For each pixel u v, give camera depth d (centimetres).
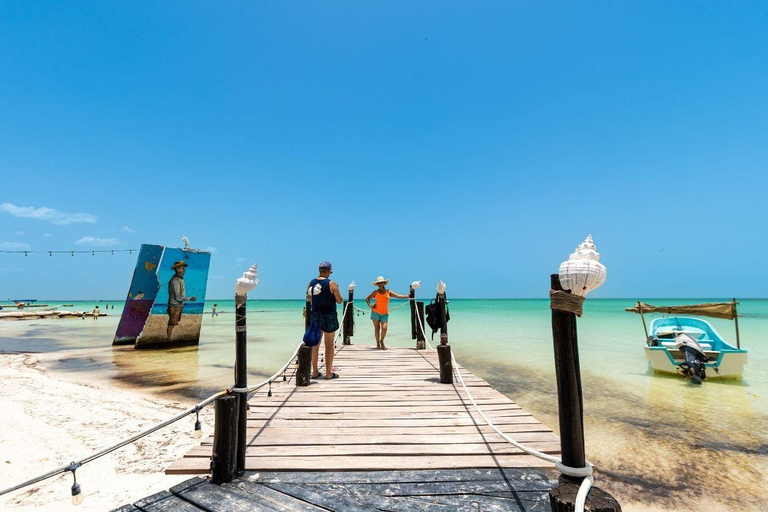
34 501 425
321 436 418
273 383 674
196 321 1783
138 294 1803
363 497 300
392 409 515
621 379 1089
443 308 686
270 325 3125
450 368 664
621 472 532
